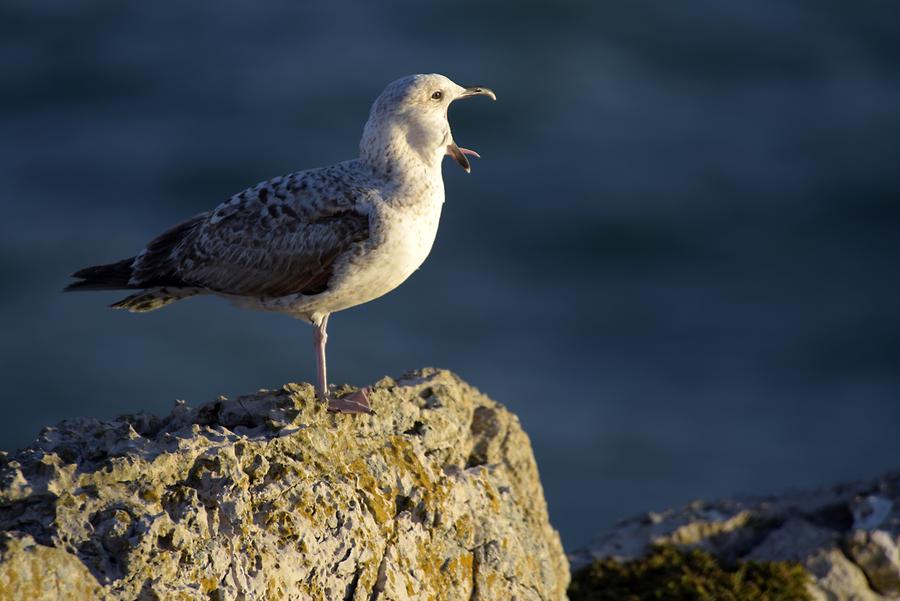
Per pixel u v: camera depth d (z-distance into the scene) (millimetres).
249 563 6297
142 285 9023
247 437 7133
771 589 10188
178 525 5941
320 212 8602
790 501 11555
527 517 9000
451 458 8523
